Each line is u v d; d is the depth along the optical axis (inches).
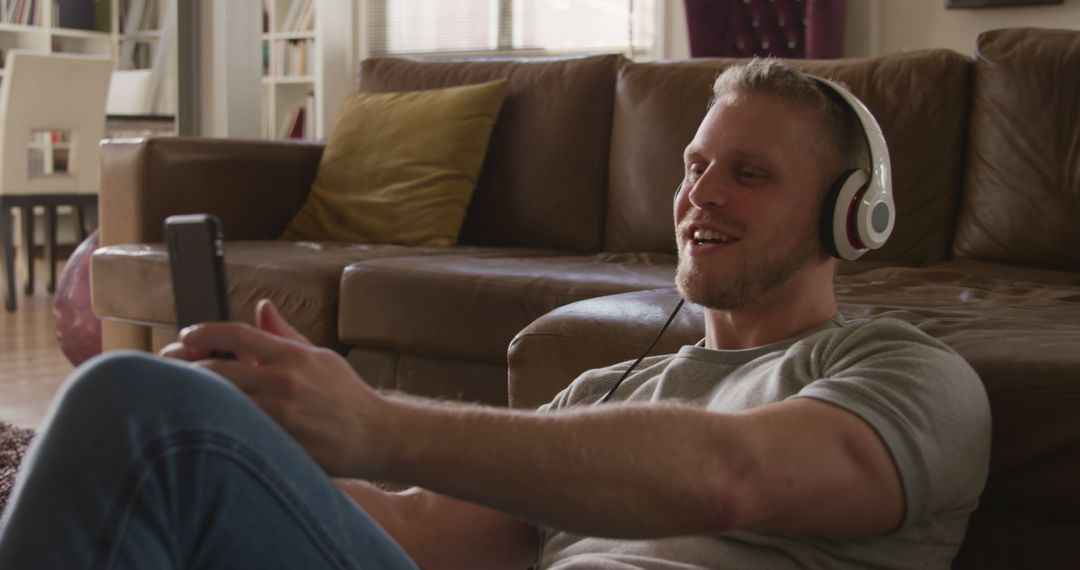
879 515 33.9
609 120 111.0
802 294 42.1
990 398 44.6
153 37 189.5
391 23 244.5
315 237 117.5
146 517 25.5
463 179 114.0
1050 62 90.5
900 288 73.9
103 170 114.1
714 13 170.2
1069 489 42.9
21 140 176.1
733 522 31.8
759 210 41.1
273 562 27.8
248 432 27.4
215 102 189.2
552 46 225.9
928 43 168.7
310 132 241.9
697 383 43.2
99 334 127.0
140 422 25.8
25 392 121.1
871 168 41.6
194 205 113.7
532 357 64.8
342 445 30.5
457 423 31.3
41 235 217.5
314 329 93.4
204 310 31.5
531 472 30.7
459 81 121.2
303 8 241.8
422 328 86.0
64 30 180.7
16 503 25.6
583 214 110.4
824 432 32.9
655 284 77.0
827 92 42.0
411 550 44.3
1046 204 88.2
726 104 42.2
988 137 92.4
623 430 31.2
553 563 42.8
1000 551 44.6
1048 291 74.1
